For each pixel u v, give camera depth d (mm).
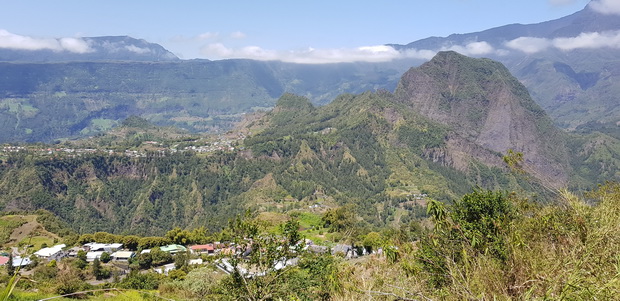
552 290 4625
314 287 8625
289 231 9414
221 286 9320
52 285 24734
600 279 4672
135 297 19609
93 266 57438
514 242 5957
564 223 6844
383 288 6727
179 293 22312
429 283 6578
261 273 8883
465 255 5801
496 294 5074
